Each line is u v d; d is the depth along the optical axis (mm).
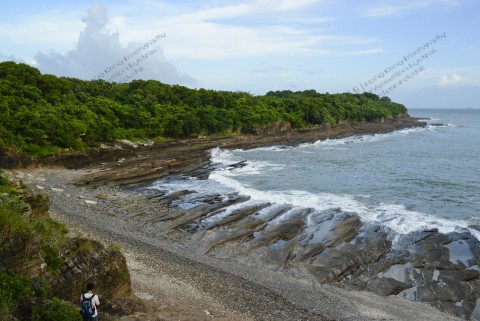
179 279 20562
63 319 13016
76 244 16453
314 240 27250
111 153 54406
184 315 15773
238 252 25344
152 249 24859
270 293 19906
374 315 18438
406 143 89750
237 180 46500
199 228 29750
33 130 48125
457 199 37625
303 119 104625
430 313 18875
